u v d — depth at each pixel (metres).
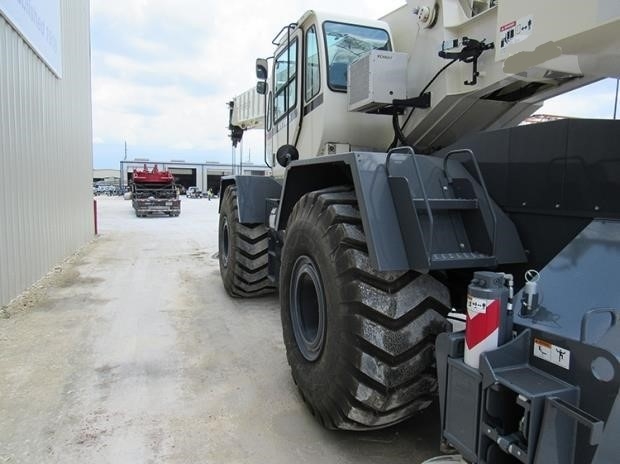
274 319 4.79
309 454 2.44
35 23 6.52
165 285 6.39
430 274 2.53
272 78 5.37
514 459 1.62
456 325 2.64
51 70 7.52
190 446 2.50
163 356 3.76
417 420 2.79
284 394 3.11
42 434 2.61
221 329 4.46
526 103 2.90
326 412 2.46
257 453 2.44
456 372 1.73
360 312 2.18
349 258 2.24
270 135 5.60
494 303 1.61
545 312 1.61
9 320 4.73
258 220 5.15
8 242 5.41
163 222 16.62
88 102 11.26
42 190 6.95
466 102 2.96
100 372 3.44
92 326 4.54
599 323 1.46
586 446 1.29
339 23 3.90
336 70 3.85
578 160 1.97
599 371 1.36
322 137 3.86
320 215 2.53
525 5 1.87
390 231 2.13
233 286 5.41
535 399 1.38
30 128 6.41
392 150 2.23
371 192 2.17
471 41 2.68
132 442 2.53
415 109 3.28
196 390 3.16
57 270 7.43
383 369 2.14
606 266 1.64
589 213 1.94
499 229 2.22
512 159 2.27
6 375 3.38
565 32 1.69
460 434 1.71
